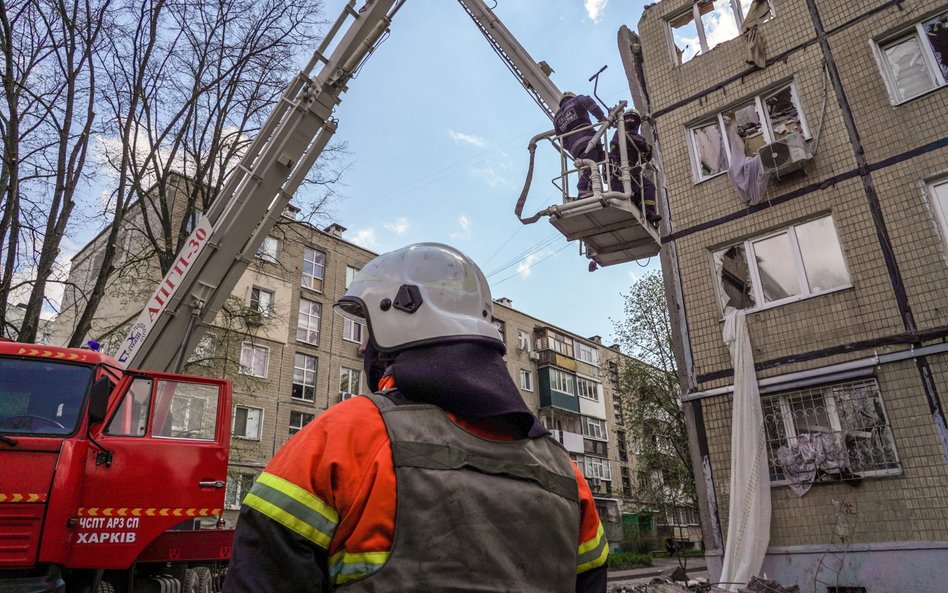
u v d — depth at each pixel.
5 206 10.30
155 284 18.44
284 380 25.56
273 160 8.47
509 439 1.40
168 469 5.95
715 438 9.12
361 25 8.82
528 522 1.27
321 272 28.92
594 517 1.55
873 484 7.68
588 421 42.38
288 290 27.03
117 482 5.61
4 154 10.44
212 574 7.74
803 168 9.21
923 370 7.65
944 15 8.77
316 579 1.09
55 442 4.90
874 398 8.01
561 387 40.84
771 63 10.11
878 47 9.21
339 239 30.22
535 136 9.78
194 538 6.75
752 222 9.65
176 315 7.84
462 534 1.15
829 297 8.64
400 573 1.08
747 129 10.31
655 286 24.77
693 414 9.43
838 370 8.23
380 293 1.51
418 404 1.30
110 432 5.72
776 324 9.00
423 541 1.12
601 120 9.38
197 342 7.98
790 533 8.08
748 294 9.51
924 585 7.01
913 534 7.27
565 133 9.49
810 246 9.11
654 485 27.41
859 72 9.20
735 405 8.70
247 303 25.19
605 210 8.88
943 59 8.67
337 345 28.14
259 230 8.53
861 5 9.40
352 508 1.13
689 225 10.30
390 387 1.44
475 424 1.36
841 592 7.55
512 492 1.27
